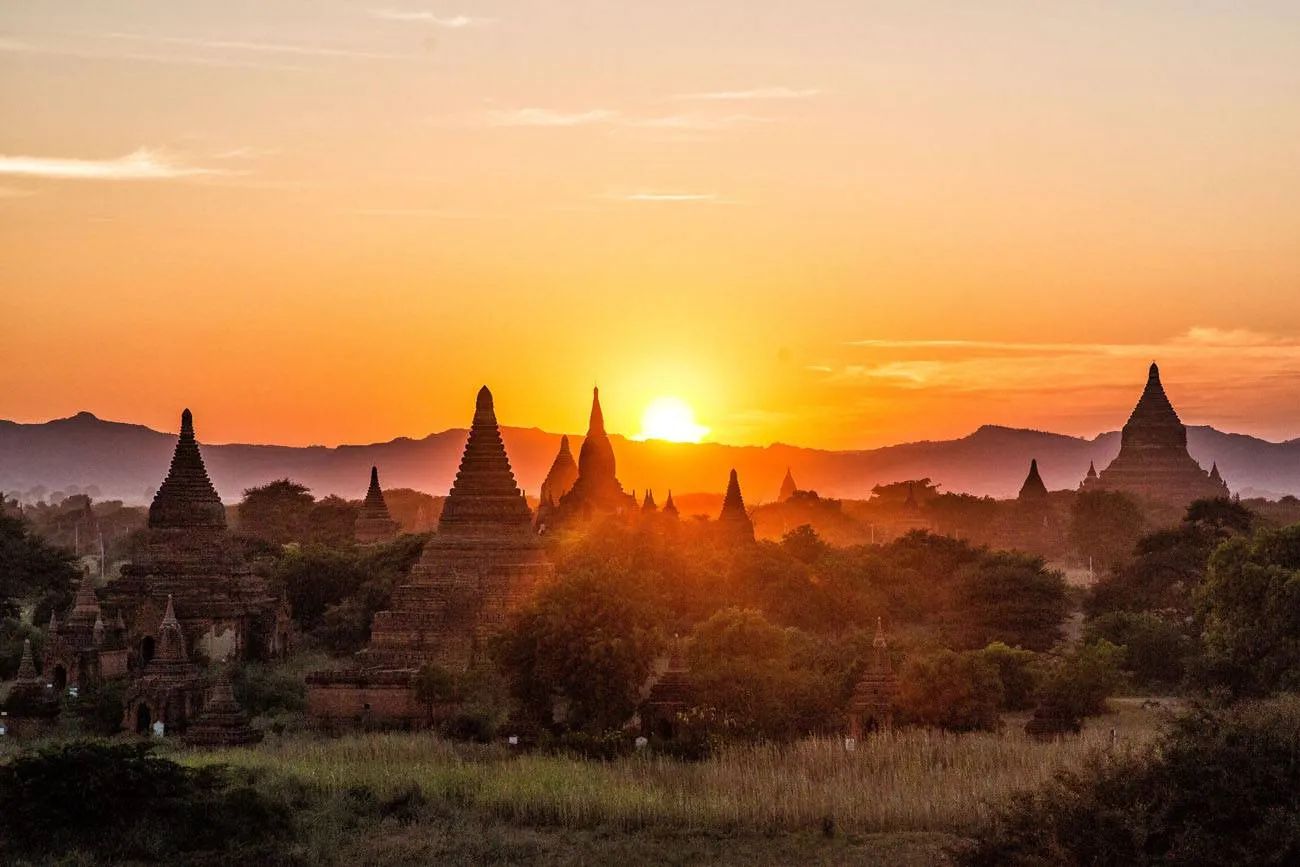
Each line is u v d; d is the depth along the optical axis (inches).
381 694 4402.1
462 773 3560.5
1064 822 2790.4
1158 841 2738.7
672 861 3009.4
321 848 3083.2
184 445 5526.6
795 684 4119.1
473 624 4931.1
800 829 3201.3
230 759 3732.8
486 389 5285.4
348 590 6279.5
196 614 5324.8
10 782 3169.3
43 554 6496.1
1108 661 4441.4
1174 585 6692.9
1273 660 4613.7
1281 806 2684.5
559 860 3019.2
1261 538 5078.7
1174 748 2864.2
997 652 4901.6
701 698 4045.3
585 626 4124.0
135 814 3161.9
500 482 5216.5
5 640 5629.9
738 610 4480.8
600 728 4047.7
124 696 4384.8
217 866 2989.7
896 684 4183.1
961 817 3206.2
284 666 5324.8
